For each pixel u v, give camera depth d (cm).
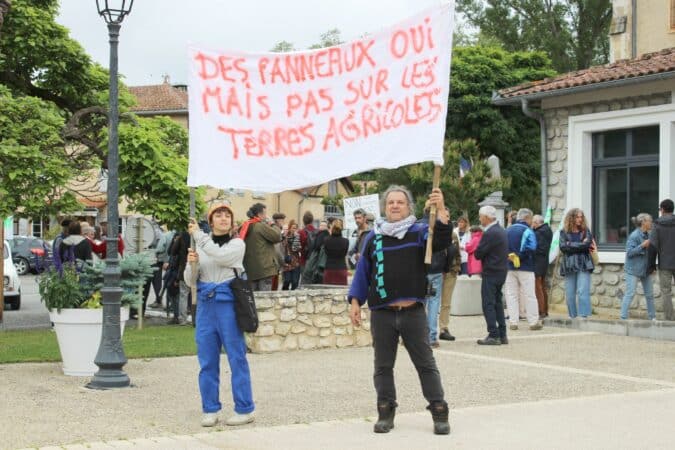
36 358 1173
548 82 1895
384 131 778
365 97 788
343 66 797
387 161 772
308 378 1048
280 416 825
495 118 4134
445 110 753
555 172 1911
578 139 1847
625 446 688
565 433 734
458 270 1414
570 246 1605
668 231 1509
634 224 1764
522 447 685
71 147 1673
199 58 822
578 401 888
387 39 780
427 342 740
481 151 4256
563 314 1839
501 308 1376
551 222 1911
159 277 1966
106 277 983
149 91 4969
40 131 1433
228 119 818
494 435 728
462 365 1155
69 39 1694
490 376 1064
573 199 1855
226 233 783
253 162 815
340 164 796
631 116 1739
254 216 1447
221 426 777
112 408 856
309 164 805
